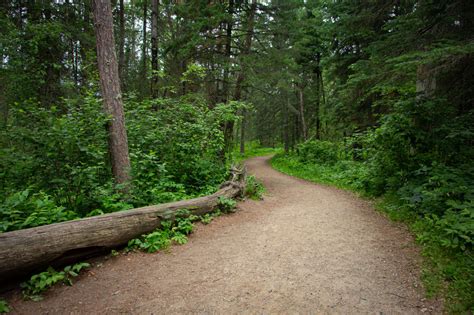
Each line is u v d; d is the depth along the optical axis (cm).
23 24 1056
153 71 1064
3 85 976
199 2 1074
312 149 1736
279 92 1941
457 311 268
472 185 459
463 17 611
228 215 616
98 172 604
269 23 1172
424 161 635
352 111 1253
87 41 1165
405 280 331
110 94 612
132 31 1908
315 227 545
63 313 277
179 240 454
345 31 984
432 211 486
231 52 1220
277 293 312
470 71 644
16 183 502
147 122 786
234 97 1246
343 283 331
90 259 386
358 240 469
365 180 811
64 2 1193
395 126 651
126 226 420
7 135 500
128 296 307
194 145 806
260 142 4609
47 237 336
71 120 557
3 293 305
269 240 477
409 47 696
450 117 646
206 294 311
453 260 350
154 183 648
